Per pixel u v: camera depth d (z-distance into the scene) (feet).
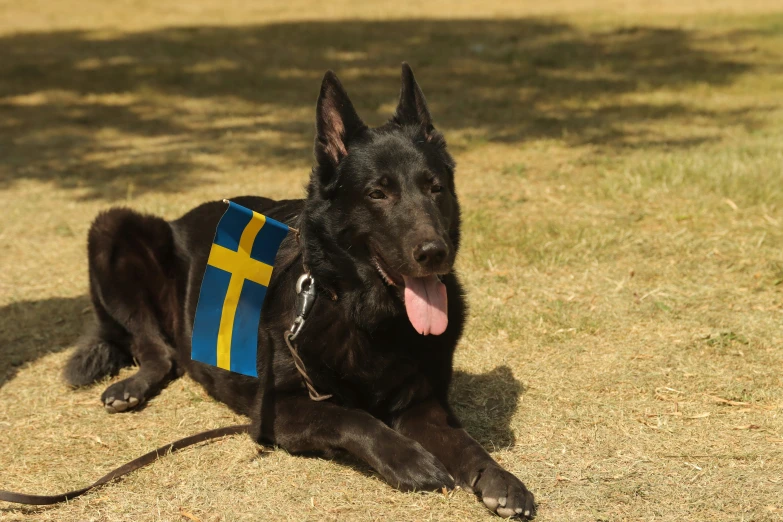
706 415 14.08
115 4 99.60
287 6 96.17
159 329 17.11
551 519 11.03
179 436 14.15
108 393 15.24
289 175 32.12
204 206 18.13
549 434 13.56
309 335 13.09
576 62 57.31
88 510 11.68
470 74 53.88
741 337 17.08
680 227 23.76
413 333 13.19
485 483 11.23
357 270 12.94
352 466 12.75
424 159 13.15
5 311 20.42
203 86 51.42
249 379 14.24
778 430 13.47
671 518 10.98
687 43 62.64
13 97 49.14
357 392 13.39
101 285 16.89
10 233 26.23
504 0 99.09
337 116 13.46
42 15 89.92
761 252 21.56
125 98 48.65
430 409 13.15
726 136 35.55
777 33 65.00
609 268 21.30
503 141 36.42
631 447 13.03
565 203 26.73
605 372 15.89
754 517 10.93
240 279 13.01
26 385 16.51
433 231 12.19
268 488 12.11
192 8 95.50
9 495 11.43
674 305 18.98
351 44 65.41
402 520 11.14
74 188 31.30
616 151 33.40
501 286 20.53
